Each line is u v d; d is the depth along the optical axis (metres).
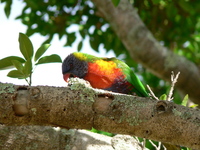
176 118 3.38
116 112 3.46
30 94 3.40
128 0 10.26
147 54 9.48
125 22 9.57
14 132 4.15
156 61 9.48
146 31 9.65
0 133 4.10
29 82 4.12
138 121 3.44
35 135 4.21
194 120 3.36
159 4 10.84
